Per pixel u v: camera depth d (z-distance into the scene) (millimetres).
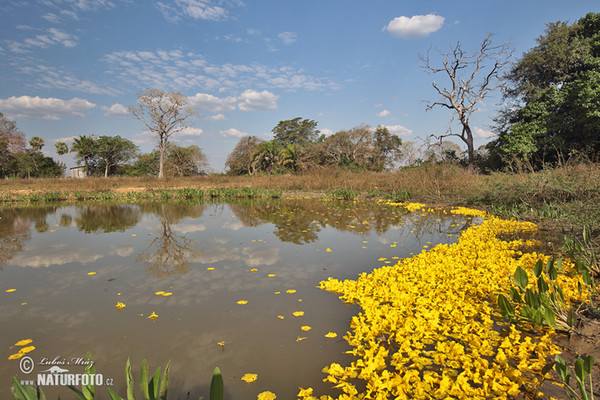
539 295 2627
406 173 15094
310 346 2531
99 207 11773
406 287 3326
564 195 7543
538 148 16719
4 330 2801
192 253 5199
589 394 1882
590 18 18062
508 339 2492
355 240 6047
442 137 23141
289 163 33688
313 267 4453
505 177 9719
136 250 5406
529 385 2000
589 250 3994
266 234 6652
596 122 14664
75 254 5176
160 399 1483
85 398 1529
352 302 3287
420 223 7789
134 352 2465
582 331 2594
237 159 40906
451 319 2791
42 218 8992
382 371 2123
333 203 12555
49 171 38656
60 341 2623
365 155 32531
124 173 42375
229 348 2508
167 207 11711
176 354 2436
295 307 3203
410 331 2557
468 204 10523
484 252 4617
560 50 17859
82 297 3482
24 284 3873
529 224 6684
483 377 2039
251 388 2061
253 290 3646
